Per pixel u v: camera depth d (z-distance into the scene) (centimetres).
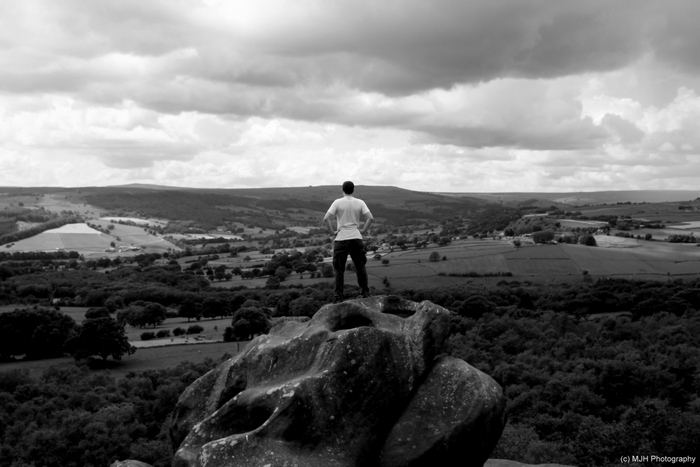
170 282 15362
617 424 4675
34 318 10062
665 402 4966
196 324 11625
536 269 13062
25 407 6450
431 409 1404
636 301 10112
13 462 5112
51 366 8525
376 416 1358
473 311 9575
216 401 1523
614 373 6097
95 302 13262
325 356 1379
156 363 8969
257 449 1218
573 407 5494
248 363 1510
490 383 1467
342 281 1781
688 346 7000
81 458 5225
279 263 16312
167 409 6412
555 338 8212
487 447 1445
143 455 5044
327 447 1286
